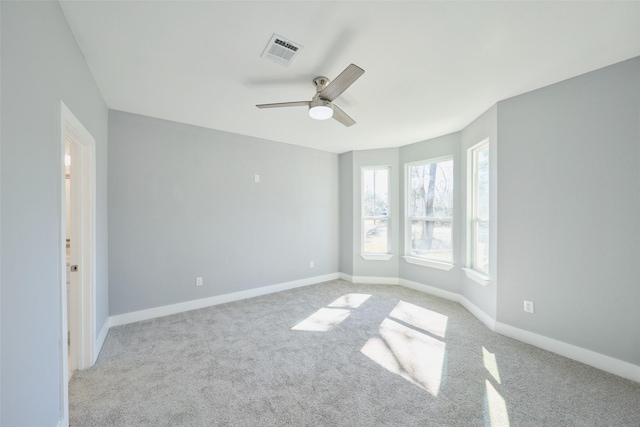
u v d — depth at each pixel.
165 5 1.45
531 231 2.49
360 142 4.28
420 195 4.32
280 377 1.99
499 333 2.71
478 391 1.83
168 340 2.57
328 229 4.88
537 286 2.46
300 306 3.52
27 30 1.12
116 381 1.94
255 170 3.98
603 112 2.09
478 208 3.38
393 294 4.03
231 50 1.87
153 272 3.13
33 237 1.17
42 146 1.24
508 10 1.49
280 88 2.42
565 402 1.73
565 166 2.29
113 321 2.88
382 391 1.83
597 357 2.12
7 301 0.99
